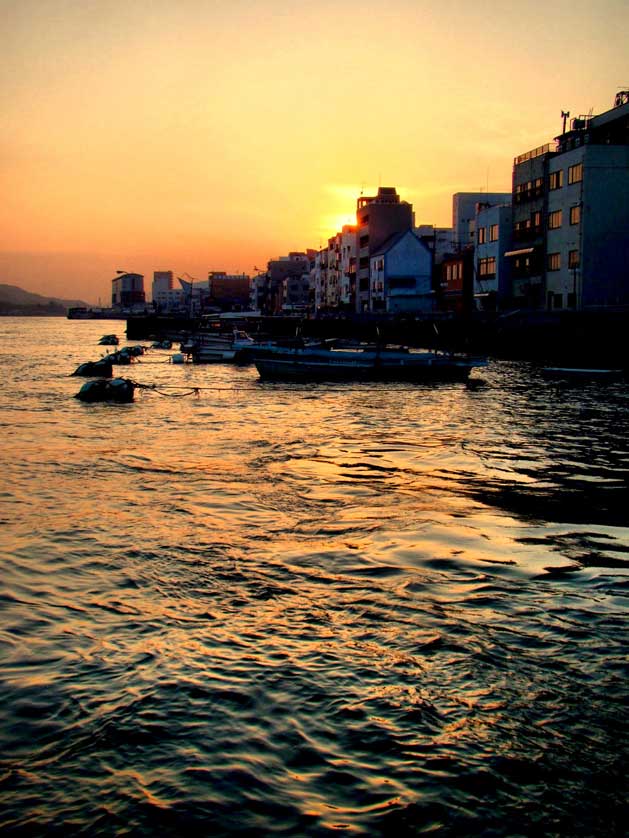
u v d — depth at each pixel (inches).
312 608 452.1
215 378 2202.3
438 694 352.5
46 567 524.4
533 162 3046.3
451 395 1728.6
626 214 2684.5
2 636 409.4
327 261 5782.5
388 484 798.5
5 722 326.6
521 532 612.7
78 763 300.8
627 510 689.6
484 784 289.6
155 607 454.3
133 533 609.6
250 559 544.1
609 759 304.8
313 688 357.1
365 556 548.7
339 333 3882.9
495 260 3371.1
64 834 263.6
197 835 263.6
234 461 927.7
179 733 320.5
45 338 5388.8
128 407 1513.3
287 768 299.0
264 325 4325.8
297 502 717.9
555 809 276.7
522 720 331.3
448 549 564.4
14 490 766.5
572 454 975.6
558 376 2128.4
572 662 382.6
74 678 364.8
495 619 434.6
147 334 5027.1
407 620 433.7
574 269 2748.5
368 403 1582.2
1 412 1428.4
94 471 867.4
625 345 2145.7
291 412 1432.1
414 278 4173.2
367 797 282.7
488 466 895.7
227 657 388.2
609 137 2812.5
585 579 499.5
